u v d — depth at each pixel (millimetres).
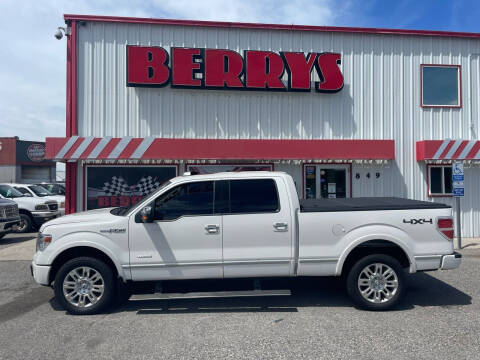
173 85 10195
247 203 4906
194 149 10023
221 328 4355
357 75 10977
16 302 5430
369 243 4945
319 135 10820
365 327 4352
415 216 4945
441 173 11094
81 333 4242
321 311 4922
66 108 10164
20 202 12734
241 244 4828
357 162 10859
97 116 10219
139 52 10117
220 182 4957
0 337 4160
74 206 10055
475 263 7645
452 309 4980
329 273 4895
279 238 4852
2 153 30500
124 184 10242
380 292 4906
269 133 10680
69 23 10156
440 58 11242
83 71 10188
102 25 10242
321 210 4898
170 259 4781
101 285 4859
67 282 4820
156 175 10344
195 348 3826
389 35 11078
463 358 3572
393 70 11086
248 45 10680
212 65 10305
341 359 3561
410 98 11125
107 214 5188
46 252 4781
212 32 10570
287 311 4930
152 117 10367
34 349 3838
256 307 5102
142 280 4828
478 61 11391
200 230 4805
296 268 4883
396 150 11031
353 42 10984
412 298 5453
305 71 10531
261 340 4004
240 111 10617
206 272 4824
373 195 10891
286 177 4996
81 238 4770
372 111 11000
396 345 3863
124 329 4344
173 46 10445
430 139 11141
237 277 4875
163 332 4246
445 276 6660
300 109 10773
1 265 7820
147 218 4656
